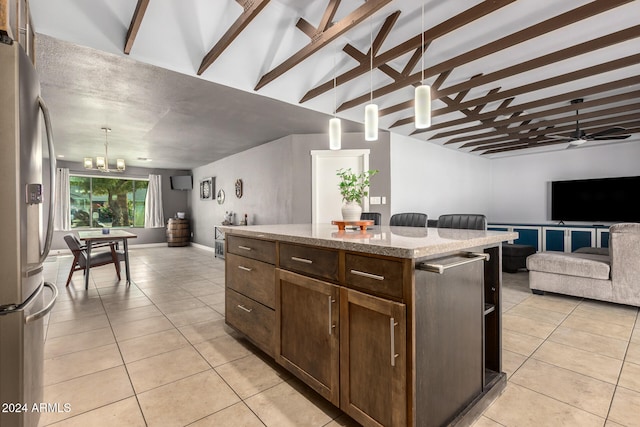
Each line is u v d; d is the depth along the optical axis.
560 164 6.64
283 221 5.18
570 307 3.17
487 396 1.59
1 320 1.09
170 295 3.72
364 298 1.32
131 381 1.85
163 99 3.45
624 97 3.69
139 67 2.72
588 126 4.91
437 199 5.96
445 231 1.99
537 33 2.28
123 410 1.58
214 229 7.54
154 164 8.07
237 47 2.93
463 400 1.46
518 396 1.68
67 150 6.11
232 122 4.34
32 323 1.26
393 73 3.20
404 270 1.19
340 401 1.46
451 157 6.34
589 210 6.12
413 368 1.17
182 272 5.05
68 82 3.00
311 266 1.63
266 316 2.01
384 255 1.25
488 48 2.52
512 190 7.27
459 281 1.43
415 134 5.26
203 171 8.25
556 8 2.49
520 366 1.99
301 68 3.41
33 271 1.27
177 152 6.45
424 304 1.22
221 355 2.18
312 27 2.62
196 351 2.25
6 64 1.08
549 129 5.23
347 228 2.25
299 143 4.97
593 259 3.35
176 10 2.60
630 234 2.98
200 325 2.76
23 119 1.14
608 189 5.92
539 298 3.49
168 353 2.21
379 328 1.27
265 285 2.01
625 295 3.02
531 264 3.63
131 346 2.33
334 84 3.27
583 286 3.26
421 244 1.23
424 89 2.06
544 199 6.84
